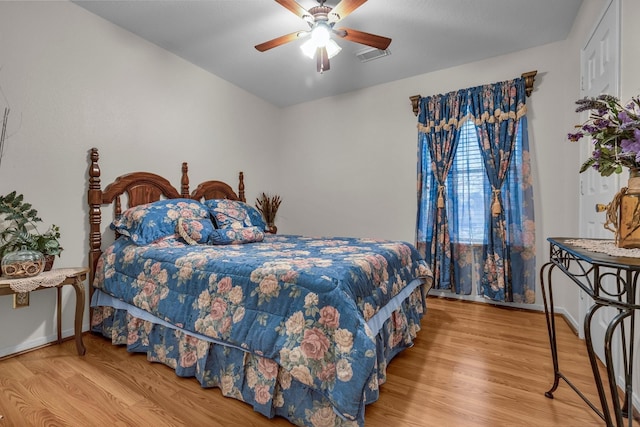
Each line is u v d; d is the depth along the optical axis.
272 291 1.50
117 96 2.59
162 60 2.95
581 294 2.36
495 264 2.98
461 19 2.50
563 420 1.40
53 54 2.21
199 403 1.54
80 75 2.36
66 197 2.28
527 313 2.87
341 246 2.40
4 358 1.97
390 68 3.35
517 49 2.97
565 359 1.98
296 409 1.39
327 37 2.10
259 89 3.92
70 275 1.97
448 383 1.71
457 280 3.21
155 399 1.56
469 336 2.35
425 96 3.47
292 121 4.47
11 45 2.02
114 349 2.12
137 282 2.06
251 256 1.91
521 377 1.76
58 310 2.19
